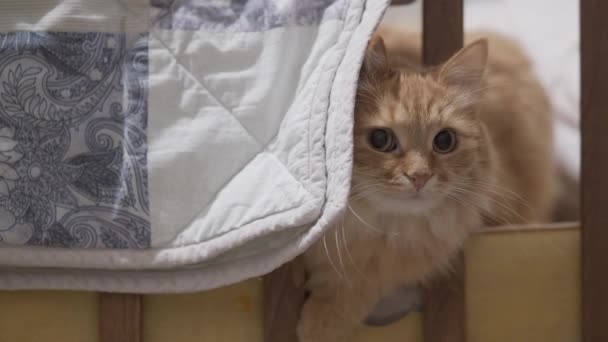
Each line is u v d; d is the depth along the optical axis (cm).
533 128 168
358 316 106
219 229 92
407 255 108
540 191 165
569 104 179
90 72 94
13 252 94
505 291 111
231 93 95
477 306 111
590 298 110
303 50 95
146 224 93
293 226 89
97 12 94
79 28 94
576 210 172
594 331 110
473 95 112
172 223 94
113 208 93
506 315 112
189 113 95
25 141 93
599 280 110
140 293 98
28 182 94
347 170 86
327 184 88
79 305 102
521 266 111
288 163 92
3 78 93
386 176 101
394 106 104
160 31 95
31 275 97
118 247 94
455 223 109
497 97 164
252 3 98
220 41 96
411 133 103
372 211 106
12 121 93
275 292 103
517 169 161
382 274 107
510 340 112
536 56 179
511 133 162
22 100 93
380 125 103
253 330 104
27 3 94
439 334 108
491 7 181
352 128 87
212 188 94
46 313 102
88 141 93
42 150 93
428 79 109
